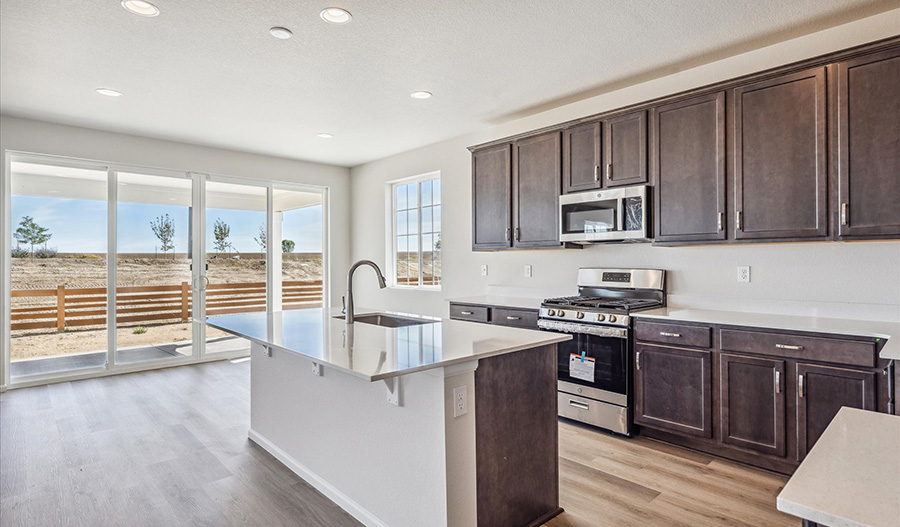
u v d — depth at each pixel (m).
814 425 2.40
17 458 2.83
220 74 3.27
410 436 1.93
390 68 3.20
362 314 3.10
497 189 4.19
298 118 4.27
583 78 3.41
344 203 6.47
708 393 2.77
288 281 6.05
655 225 3.17
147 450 2.96
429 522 1.86
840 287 2.74
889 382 1.99
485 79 3.41
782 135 2.64
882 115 2.32
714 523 2.12
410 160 5.54
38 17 2.49
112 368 4.75
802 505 0.70
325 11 2.46
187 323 5.24
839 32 2.67
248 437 3.17
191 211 5.25
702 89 2.93
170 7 2.41
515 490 2.04
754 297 3.06
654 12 2.50
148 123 4.40
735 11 2.49
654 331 2.99
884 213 2.32
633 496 2.37
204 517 2.22
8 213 4.23
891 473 0.80
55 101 3.79
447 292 5.13
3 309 4.20
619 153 3.35
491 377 1.95
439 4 2.41
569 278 4.05
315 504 2.34
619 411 3.13
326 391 2.42
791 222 2.61
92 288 4.67
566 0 2.38
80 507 2.29
